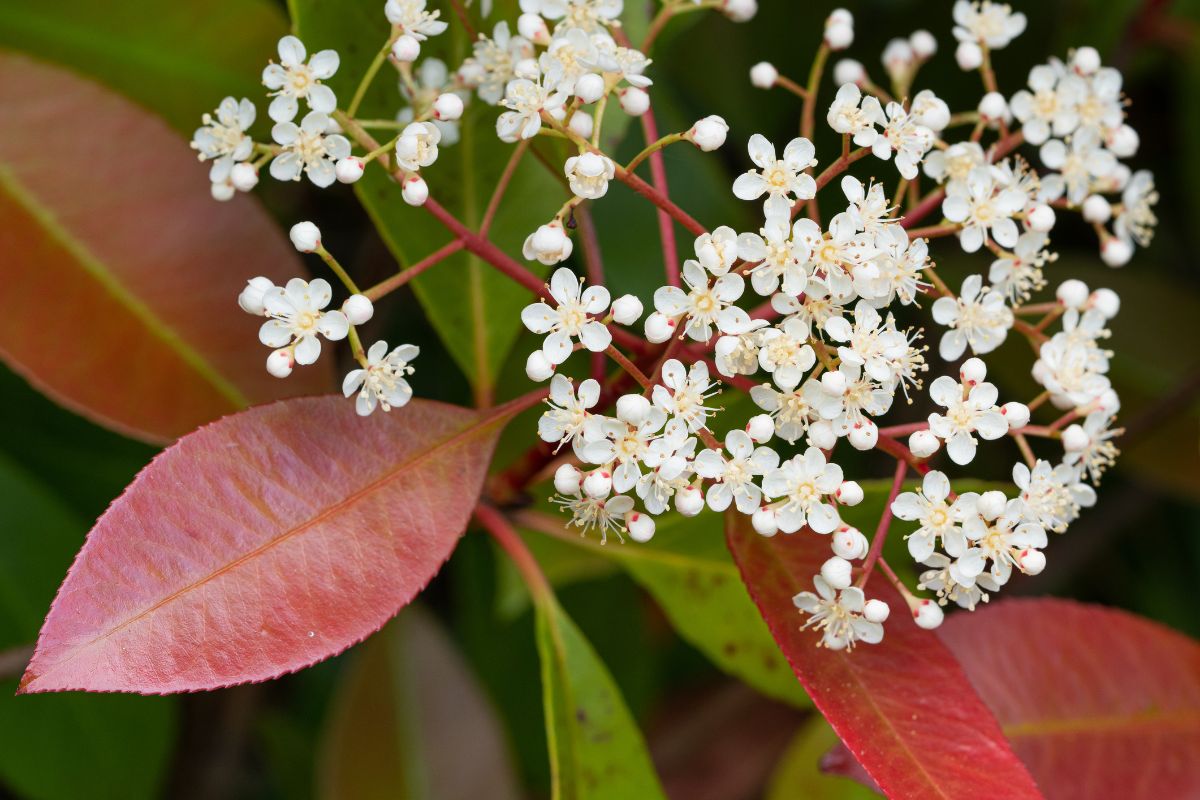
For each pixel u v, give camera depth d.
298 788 0.50
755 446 0.36
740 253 0.34
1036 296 0.50
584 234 0.39
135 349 0.39
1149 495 0.51
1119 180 0.38
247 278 0.40
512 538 0.39
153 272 0.39
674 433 0.34
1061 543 0.52
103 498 0.45
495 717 0.45
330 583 0.35
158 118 0.40
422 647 0.45
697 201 0.43
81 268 0.39
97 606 0.34
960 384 0.35
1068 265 0.50
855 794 0.42
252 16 0.42
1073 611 0.40
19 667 0.41
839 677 0.36
